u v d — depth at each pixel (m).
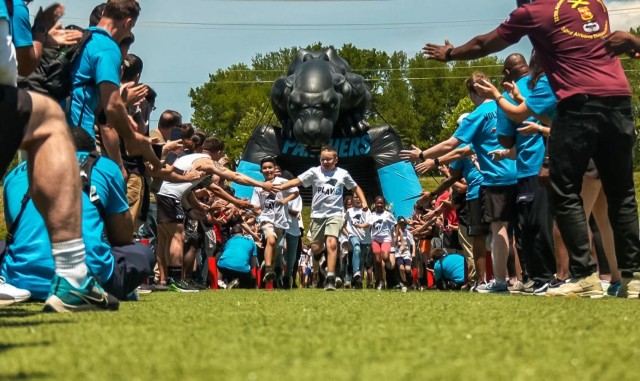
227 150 93.75
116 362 2.29
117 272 5.82
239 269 13.71
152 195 10.52
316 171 11.77
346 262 16.06
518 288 9.09
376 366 2.18
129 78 8.26
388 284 16.20
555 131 6.55
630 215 6.59
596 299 6.27
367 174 21.38
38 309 4.78
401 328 3.26
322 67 19.95
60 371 2.15
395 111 104.25
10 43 3.50
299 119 19.38
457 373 2.06
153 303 5.68
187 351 2.52
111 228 5.82
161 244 10.81
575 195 6.59
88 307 4.25
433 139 106.12
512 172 9.03
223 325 3.42
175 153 11.48
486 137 9.31
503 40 6.71
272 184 11.67
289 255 13.27
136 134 6.68
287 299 6.50
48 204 3.95
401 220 16.36
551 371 2.14
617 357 2.47
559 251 7.77
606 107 6.41
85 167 5.59
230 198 12.18
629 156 6.53
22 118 3.52
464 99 96.25
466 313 4.22
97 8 7.27
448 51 6.93
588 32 6.49
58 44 5.51
